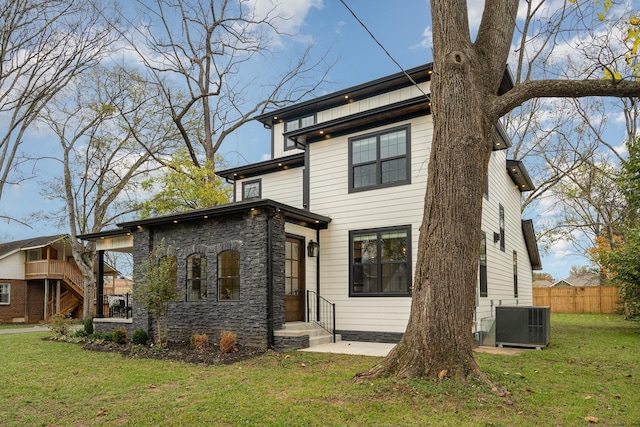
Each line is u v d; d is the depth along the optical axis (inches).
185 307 442.9
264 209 396.5
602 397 207.3
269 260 389.7
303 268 449.7
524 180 655.1
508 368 273.0
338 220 456.8
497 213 521.0
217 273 425.7
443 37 235.0
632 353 335.6
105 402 212.2
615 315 853.8
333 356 331.0
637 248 511.5
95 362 334.0
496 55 241.0
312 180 477.7
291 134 476.4
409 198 413.7
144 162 921.5
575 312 938.7
